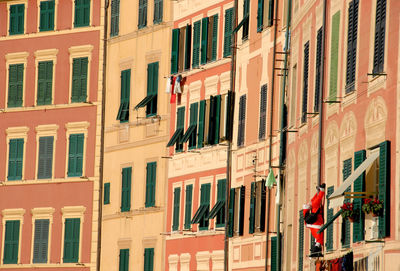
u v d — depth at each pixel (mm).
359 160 76000
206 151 128625
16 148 152375
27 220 150375
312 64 94125
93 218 145500
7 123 153375
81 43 149375
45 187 149625
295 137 100500
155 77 139375
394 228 69062
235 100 123312
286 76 106125
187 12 135000
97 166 146125
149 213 137750
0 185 152750
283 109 104938
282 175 106125
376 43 74000
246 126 119062
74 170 147750
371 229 73250
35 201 150125
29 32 153375
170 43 137875
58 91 150375
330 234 85312
